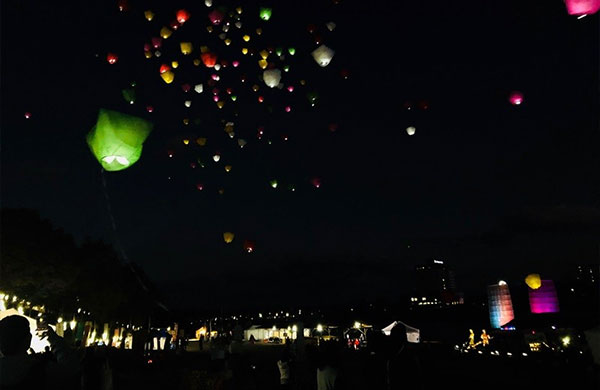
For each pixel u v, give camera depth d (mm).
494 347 23016
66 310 34094
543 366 16953
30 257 24922
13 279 24422
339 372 6105
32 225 25516
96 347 8438
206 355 34250
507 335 22859
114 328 50656
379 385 11016
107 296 36375
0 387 2814
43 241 25812
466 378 15891
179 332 40219
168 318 68500
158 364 23312
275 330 65562
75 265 28875
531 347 20469
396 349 4840
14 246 24484
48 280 25984
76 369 3406
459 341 31125
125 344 44656
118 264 39438
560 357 16844
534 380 14758
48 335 3434
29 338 3006
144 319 58719
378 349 5098
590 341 7094
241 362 13320
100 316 38281
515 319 23281
